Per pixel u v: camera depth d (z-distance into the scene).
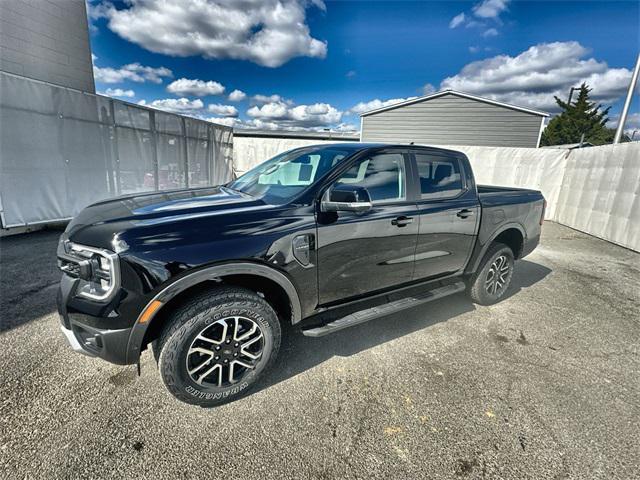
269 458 1.75
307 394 2.24
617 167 7.40
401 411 2.11
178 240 1.86
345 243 2.44
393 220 2.67
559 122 40.41
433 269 3.11
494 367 2.62
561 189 9.77
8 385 2.17
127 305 1.77
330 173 2.47
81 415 1.96
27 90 5.57
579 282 4.75
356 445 1.85
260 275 2.08
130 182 7.52
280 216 2.18
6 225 5.62
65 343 2.65
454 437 1.92
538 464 1.76
